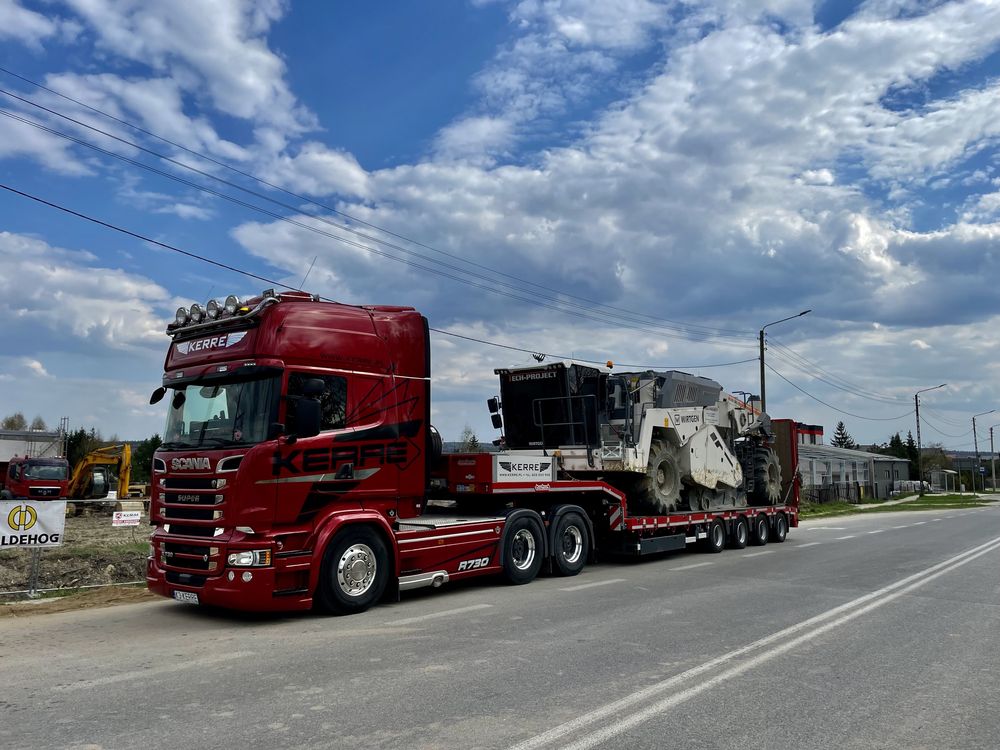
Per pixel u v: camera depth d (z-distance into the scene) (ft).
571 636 24.49
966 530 78.54
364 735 15.05
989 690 18.97
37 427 309.01
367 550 29.19
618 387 46.21
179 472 28.02
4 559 47.75
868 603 31.55
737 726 15.99
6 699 17.52
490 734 15.17
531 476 37.96
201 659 21.39
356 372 29.71
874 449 395.96
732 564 46.09
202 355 29.17
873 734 15.66
